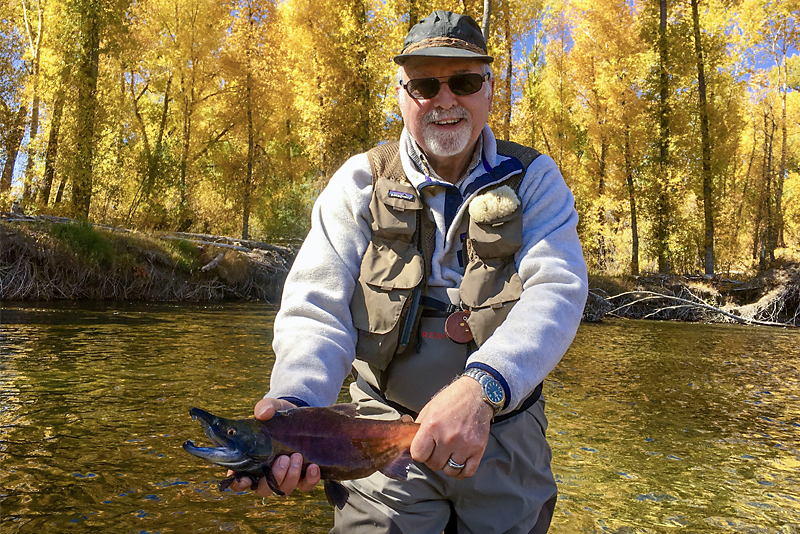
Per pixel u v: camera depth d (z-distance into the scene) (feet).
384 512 5.32
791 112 106.52
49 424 13.76
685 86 80.23
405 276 5.31
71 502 9.81
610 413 18.12
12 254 41.52
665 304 61.77
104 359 21.48
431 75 5.39
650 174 76.48
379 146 6.01
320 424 4.04
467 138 5.35
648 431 16.20
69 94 56.49
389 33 62.03
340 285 5.36
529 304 4.84
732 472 13.05
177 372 19.93
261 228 76.18
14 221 43.80
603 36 77.00
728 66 87.97
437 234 5.49
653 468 13.10
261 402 4.11
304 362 4.78
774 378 25.66
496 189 5.36
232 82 72.79
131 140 65.92
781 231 108.99
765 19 85.56
